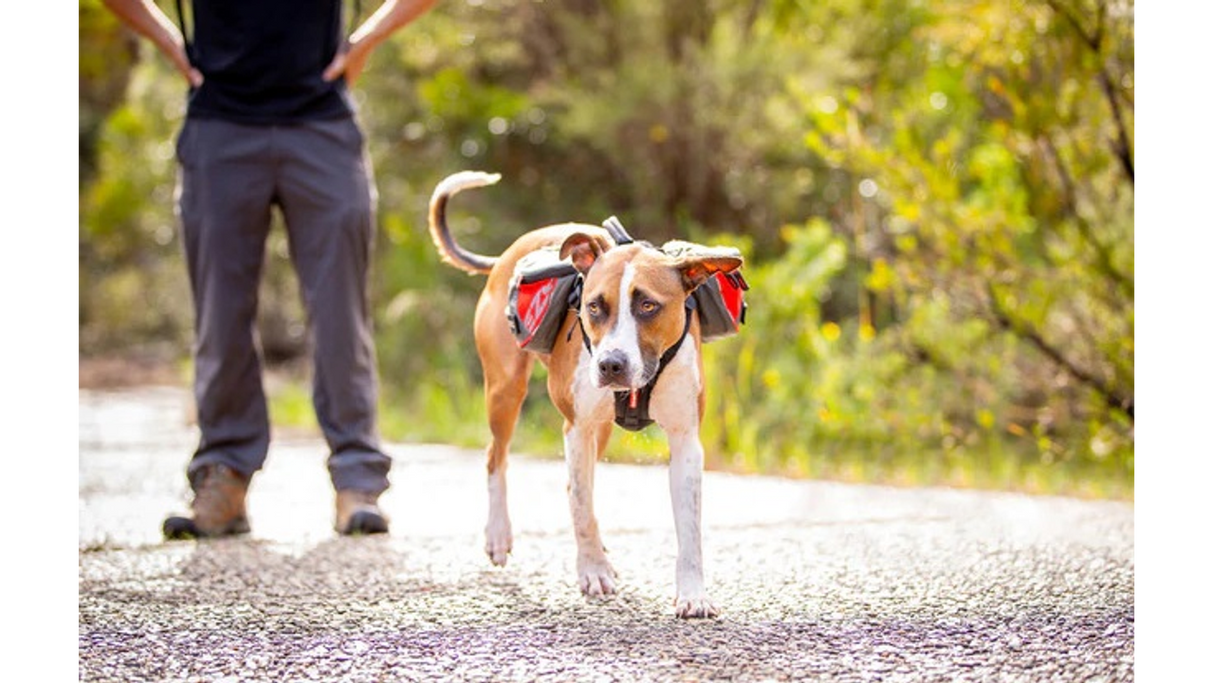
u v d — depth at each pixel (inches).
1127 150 279.6
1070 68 285.0
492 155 525.0
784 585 183.0
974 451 360.2
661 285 159.9
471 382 501.0
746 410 404.8
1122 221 306.0
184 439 426.3
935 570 193.6
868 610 167.2
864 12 513.7
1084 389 326.6
